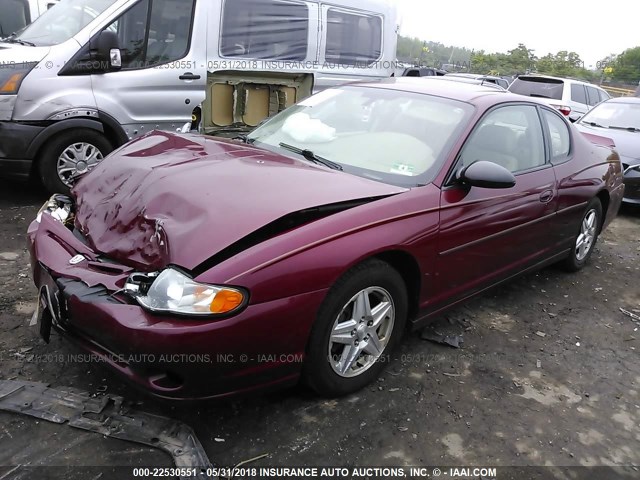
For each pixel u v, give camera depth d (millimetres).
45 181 5410
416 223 2840
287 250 2352
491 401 2957
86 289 2369
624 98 8898
